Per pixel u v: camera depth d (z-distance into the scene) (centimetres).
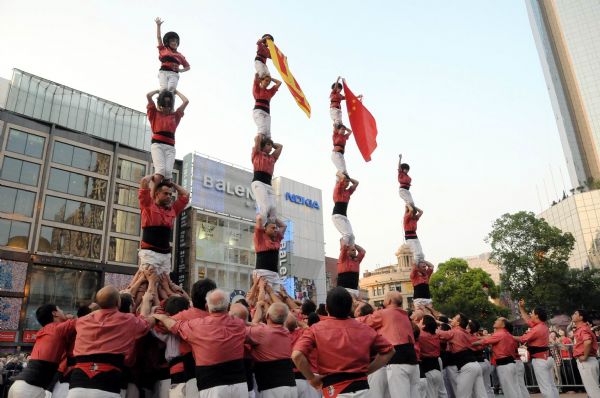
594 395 1031
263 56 1520
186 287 4506
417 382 834
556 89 11669
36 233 4034
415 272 2073
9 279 3797
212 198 5028
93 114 4781
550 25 11975
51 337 649
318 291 5900
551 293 4294
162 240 1121
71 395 541
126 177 4797
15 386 625
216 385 555
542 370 1030
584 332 1055
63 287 4116
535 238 4575
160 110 1202
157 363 721
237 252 5078
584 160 10881
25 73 4422
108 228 4478
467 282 5444
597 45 11256
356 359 502
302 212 6034
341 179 1808
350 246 1752
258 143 1427
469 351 1061
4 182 3984
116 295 596
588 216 8675
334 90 1969
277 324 699
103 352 557
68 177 4384
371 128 1925
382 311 855
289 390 660
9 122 4128
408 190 2169
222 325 589
